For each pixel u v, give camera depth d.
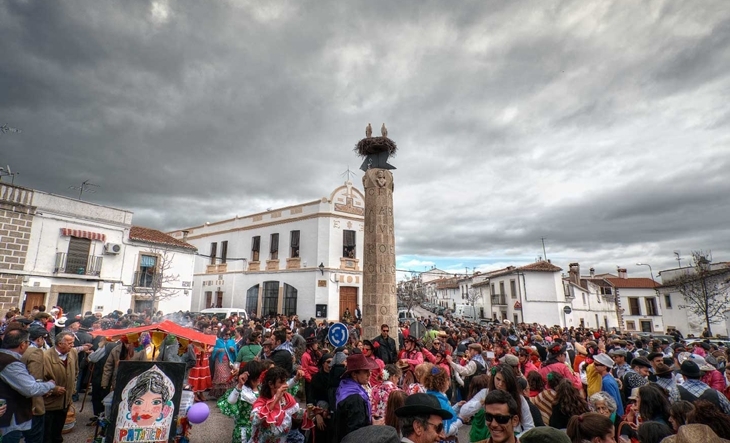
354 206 30.08
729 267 27.12
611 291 43.44
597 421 3.17
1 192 17.14
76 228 19.58
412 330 11.29
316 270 27.70
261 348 9.08
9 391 4.45
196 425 7.73
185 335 6.09
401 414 2.88
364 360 4.24
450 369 8.05
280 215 30.89
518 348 9.27
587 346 10.06
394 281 13.80
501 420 3.07
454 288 61.41
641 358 6.70
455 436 4.75
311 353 6.97
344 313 27.62
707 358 9.48
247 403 4.89
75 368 6.21
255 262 31.44
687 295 28.27
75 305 19.38
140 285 21.88
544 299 35.16
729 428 3.38
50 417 5.70
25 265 17.64
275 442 4.43
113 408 4.52
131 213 22.14
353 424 3.83
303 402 7.47
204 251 35.94
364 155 14.98
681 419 3.91
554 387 5.08
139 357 7.48
